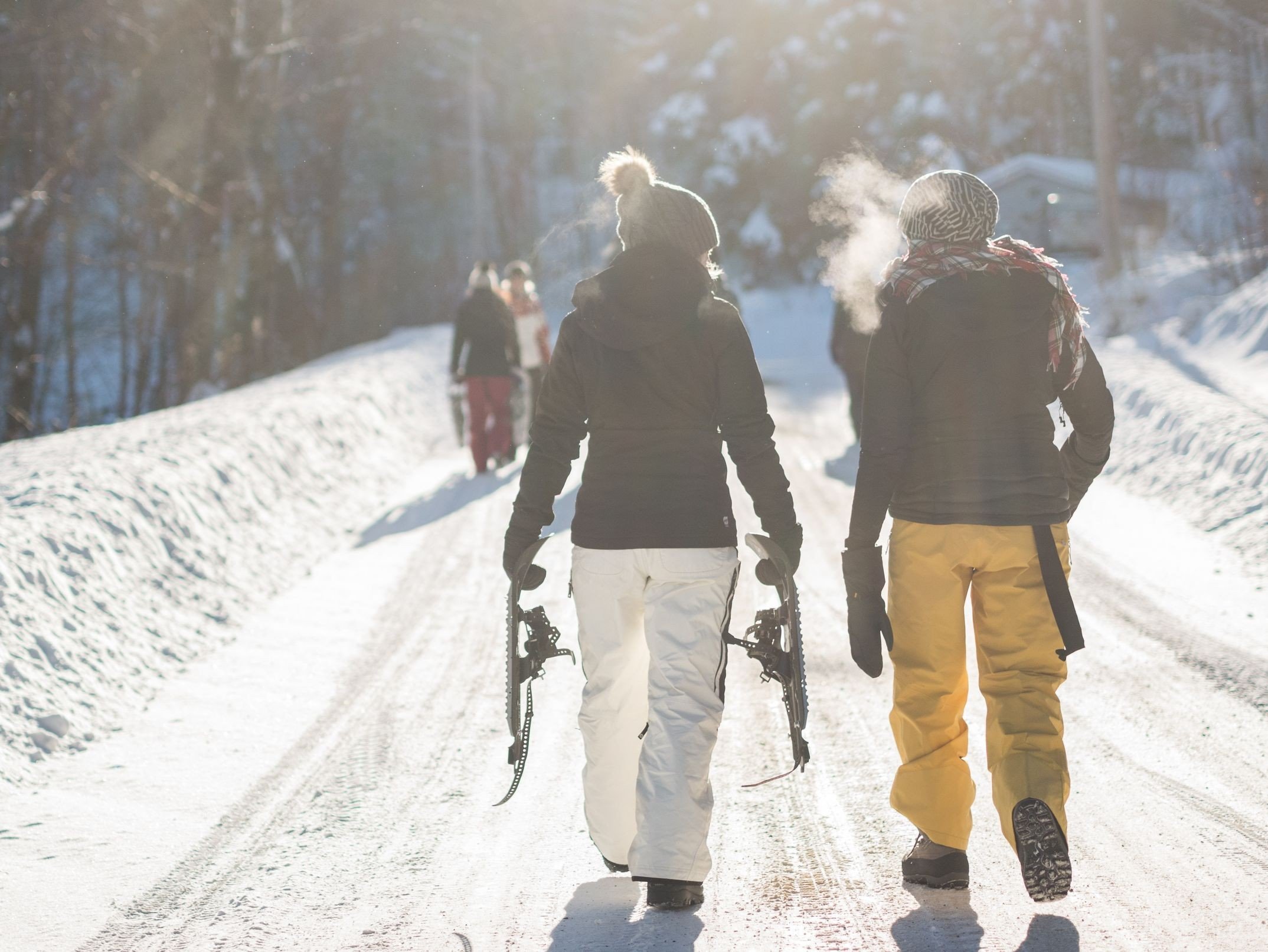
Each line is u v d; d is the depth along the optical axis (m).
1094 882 4.86
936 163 63.22
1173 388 17.03
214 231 38.72
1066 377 4.64
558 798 6.26
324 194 65.88
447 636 9.87
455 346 18.08
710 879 5.09
